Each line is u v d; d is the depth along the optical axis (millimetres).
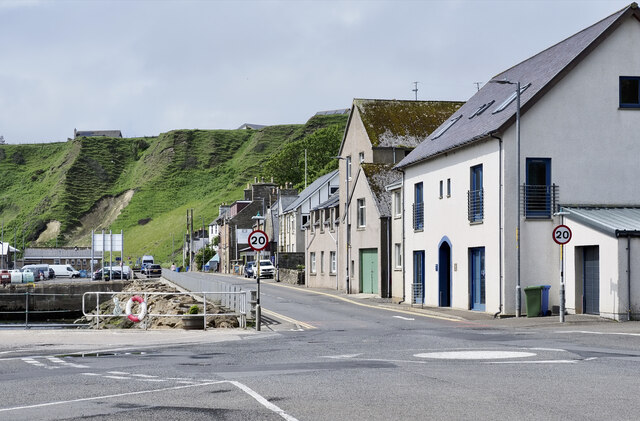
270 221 99875
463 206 33844
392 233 47562
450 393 10430
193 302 40156
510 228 29922
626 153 30625
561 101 30312
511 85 35219
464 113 39719
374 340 20250
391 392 10625
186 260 151625
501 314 29625
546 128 30219
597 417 8539
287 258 82000
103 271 83375
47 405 10047
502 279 29922
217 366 14438
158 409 9516
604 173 30484
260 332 24203
